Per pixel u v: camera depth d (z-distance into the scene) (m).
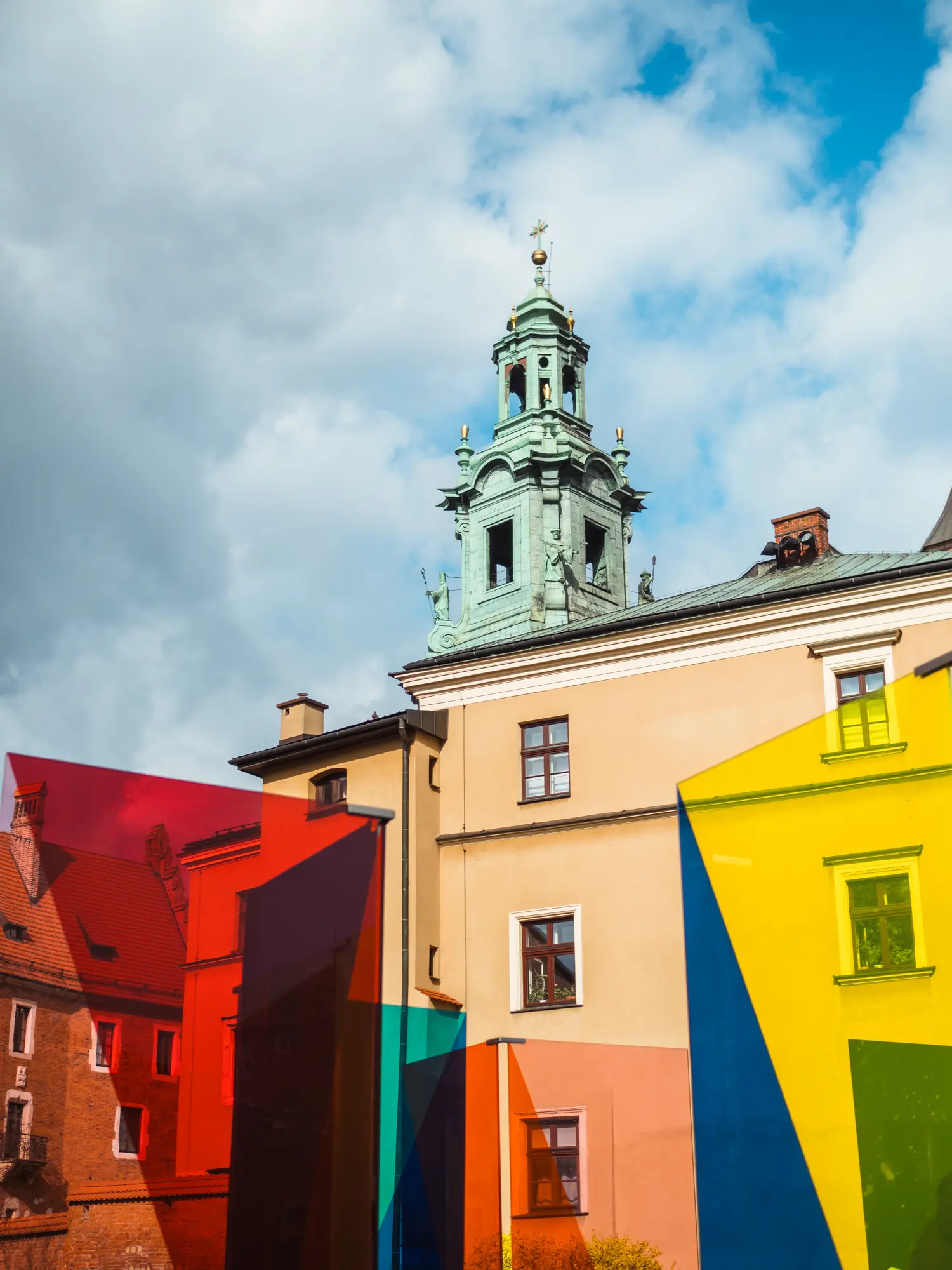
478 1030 27.62
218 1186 15.92
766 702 27.20
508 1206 25.30
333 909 19.78
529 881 28.28
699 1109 24.86
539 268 47.09
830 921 24.77
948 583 26.17
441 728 30.45
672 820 27.19
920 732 24.97
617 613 32.09
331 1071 19.39
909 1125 23.00
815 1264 23.00
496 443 44.47
